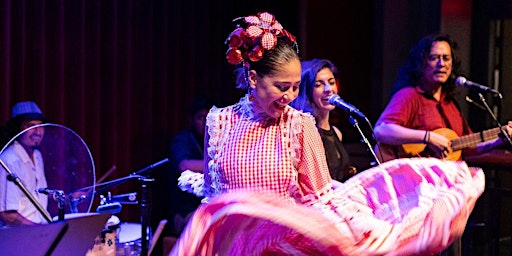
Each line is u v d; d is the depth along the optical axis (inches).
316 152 103.7
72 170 150.1
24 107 187.5
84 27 220.7
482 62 275.9
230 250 77.9
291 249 78.7
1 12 206.2
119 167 230.5
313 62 159.0
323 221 74.4
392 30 272.4
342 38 269.1
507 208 280.5
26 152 146.1
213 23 250.5
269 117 105.3
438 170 83.7
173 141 224.2
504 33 278.8
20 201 144.4
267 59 100.4
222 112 108.3
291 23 261.9
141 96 235.0
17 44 210.1
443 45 193.3
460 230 80.2
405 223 78.8
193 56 245.9
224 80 253.6
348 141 257.4
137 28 232.7
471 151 198.8
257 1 257.3
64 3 217.5
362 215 79.8
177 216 216.1
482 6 275.3
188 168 214.4
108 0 226.4
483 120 273.7
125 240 163.9
